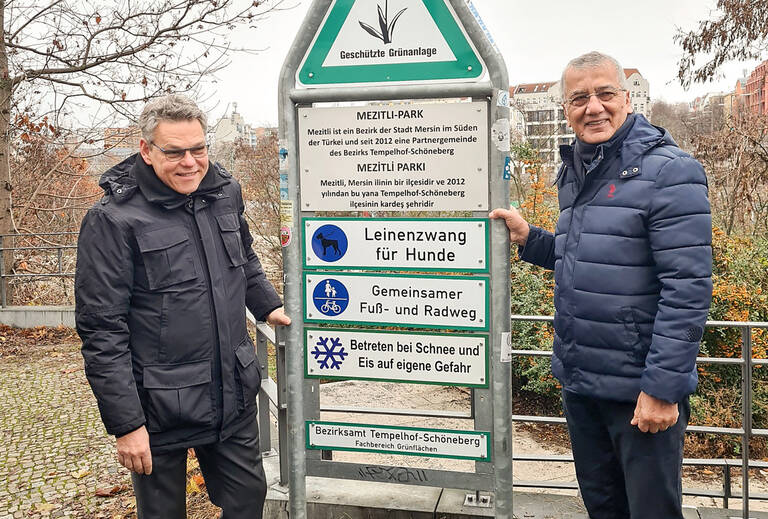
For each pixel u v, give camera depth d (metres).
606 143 2.31
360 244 2.56
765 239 6.27
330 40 2.48
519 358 5.65
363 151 2.51
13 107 11.00
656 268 2.23
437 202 2.46
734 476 4.39
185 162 2.27
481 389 2.51
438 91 2.38
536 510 3.11
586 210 2.37
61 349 8.33
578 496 3.24
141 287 2.29
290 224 2.58
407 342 2.56
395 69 2.43
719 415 4.77
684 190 2.16
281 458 3.27
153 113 2.25
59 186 13.03
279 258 12.48
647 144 2.25
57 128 11.40
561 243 2.47
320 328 2.64
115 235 2.23
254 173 13.39
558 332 2.48
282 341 3.23
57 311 9.31
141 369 2.31
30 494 4.16
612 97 2.30
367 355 2.61
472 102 2.39
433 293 2.52
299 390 2.65
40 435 5.27
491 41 2.32
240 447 2.48
